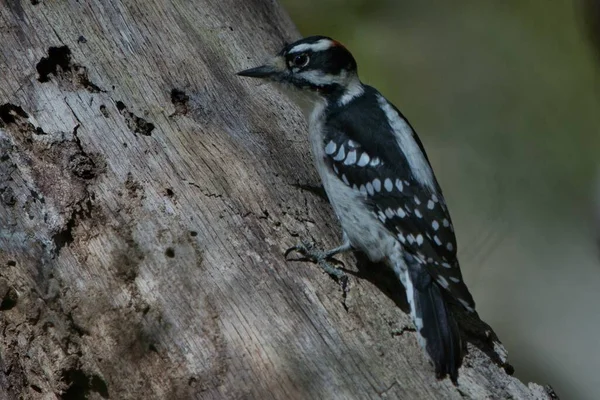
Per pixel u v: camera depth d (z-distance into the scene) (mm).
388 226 10023
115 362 9094
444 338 9172
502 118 20422
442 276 9711
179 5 11883
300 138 11250
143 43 11250
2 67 10500
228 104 11148
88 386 9344
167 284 9211
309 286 9445
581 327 17359
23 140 9984
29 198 9617
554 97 20547
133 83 10820
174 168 10078
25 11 10906
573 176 19703
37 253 9438
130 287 9258
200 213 9727
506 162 19906
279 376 8641
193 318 9008
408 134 10516
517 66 21000
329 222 10562
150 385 8938
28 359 9516
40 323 9406
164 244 9398
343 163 10281
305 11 19250
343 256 10234
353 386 8656
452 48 20766
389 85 20109
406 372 8875
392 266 10109
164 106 10742
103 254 9391
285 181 10547
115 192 9727
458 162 19891
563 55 20906
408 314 9625
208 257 9406
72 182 9680
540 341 17344
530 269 18312
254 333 8922
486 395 8867
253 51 12039
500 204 19047
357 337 9078
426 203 9984
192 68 11305
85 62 10766
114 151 10031
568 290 18031
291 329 9000
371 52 19812
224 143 10586
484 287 18141
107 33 11125
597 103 20375
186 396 8734
